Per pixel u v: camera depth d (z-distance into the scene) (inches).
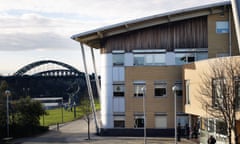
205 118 1334.9
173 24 1780.3
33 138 1761.8
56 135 1895.9
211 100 1162.0
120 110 1793.8
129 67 1788.9
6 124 1839.3
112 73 1801.2
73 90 6230.3
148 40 1785.2
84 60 1852.9
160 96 1770.4
